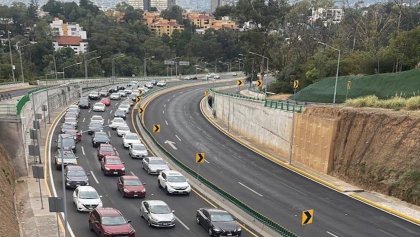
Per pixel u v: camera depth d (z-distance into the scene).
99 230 23.22
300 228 27.17
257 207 31.08
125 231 22.95
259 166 43.94
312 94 63.81
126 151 46.50
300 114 46.22
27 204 28.94
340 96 58.50
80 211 27.73
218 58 182.38
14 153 35.66
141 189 31.55
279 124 50.16
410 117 36.06
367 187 36.50
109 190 32.97
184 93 100.56
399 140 35.78
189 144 52.50
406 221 29.28
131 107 76.38
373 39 95.88
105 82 114.12
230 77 151.00
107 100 78.50
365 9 152.25
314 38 99.25
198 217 26.73
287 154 48.31
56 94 72.12
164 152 43.16
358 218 29.61
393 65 66.56
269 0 99.94
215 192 31.88
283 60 98.94
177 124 64.31
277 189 36.06
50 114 64.62
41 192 30.70
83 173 33.09
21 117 36.41
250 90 97.31
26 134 39.25
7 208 25.97
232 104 64.38
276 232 23.70
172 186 32.53
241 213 27.80
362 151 38.44
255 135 56.50
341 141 40.75
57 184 33.16
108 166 36.94
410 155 34.44
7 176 31.81
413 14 112.69
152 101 84.75
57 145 44.19
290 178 39.75
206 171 40.94
